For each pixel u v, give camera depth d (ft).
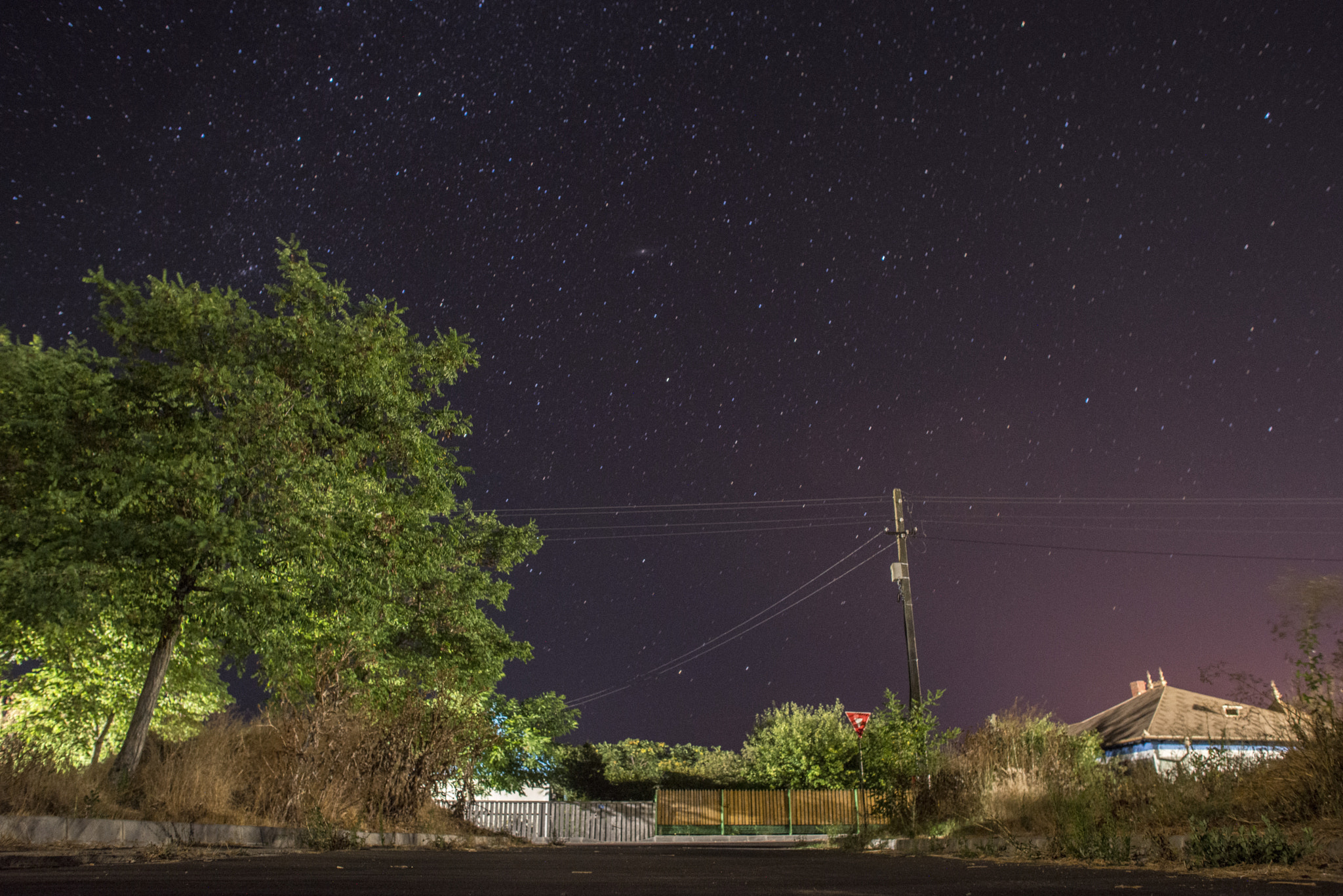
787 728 116.16
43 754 27.07
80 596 33.47
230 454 38.27
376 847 35.63
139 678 48.47
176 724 53.98
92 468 37.19
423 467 48.62
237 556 35.70
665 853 39.22
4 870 18.35
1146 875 18.83
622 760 181.88
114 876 16.12
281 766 37.52
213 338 42.29
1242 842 19.49
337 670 40.55
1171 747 80.64
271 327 42.86
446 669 49.42
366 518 43.45
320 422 42.65
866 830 48.96
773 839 87.56
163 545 35.73
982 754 43.06
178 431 40.09
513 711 82.43
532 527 57.72
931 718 46.70
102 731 51.19
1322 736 21.98
